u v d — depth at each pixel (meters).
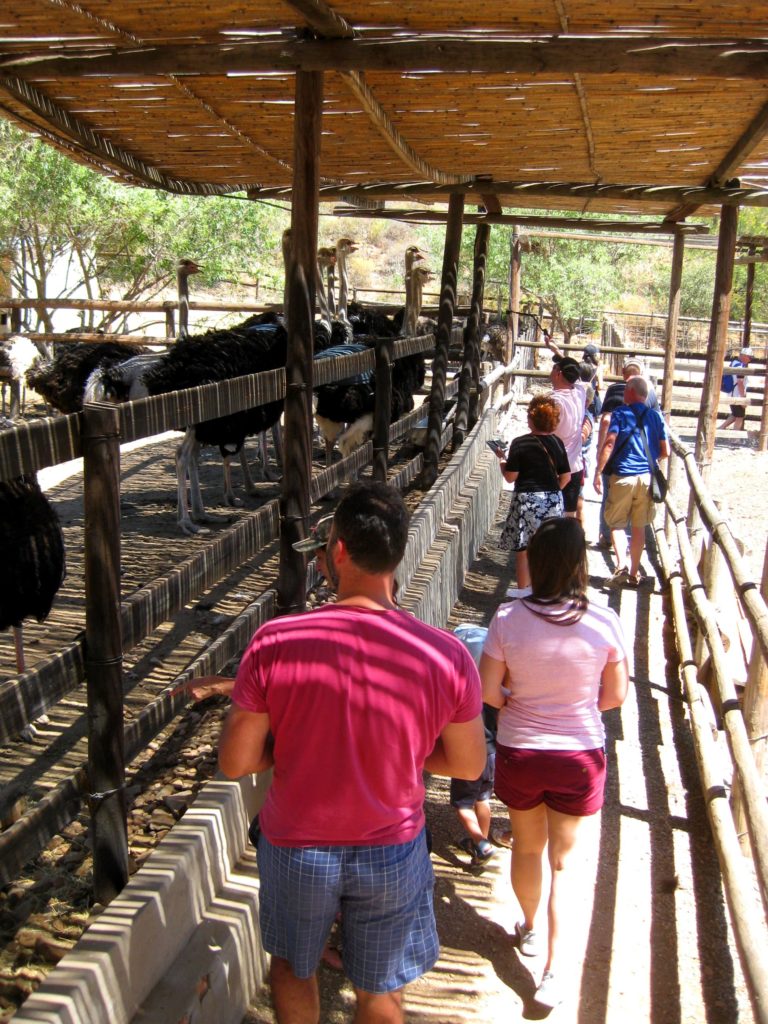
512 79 4.42
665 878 3.87
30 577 3.63
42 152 14.18
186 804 3.67
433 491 6.56
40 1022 2.22
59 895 3.13
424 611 5.27
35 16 3.71
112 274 18.06
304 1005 2.29
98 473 2.72
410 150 6.01
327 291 9.32
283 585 4.40
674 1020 3.13
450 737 2.25
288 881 2.18
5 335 11.21
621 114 5.00
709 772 3.86
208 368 6.77
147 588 3.15
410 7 3.49
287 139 5.70
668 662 6.03
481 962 3.37
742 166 6.51
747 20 3.38
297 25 3.77
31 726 4.26
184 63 3.92
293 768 2.15
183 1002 2.64
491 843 4.09
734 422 16.69
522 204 9.33
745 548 7.93
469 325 9.48
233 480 9.36
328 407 8.16
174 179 6.87
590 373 9.22
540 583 3.15
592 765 3.16
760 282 26.75
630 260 28.81
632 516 7.36
